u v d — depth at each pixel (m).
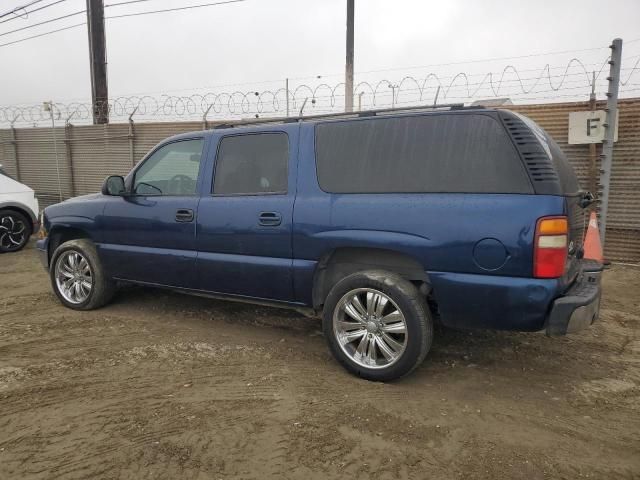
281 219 3.90
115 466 2.59
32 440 2.83
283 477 2.50
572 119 7.11
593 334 4.61
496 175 3.19
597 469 2.57
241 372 3.74
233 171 4.29
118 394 3.38
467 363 3.95
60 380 3.60
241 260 4.12
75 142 12.26
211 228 4.27
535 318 3.09
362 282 3.54
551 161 3.16
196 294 4.61
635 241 7.20
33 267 8.02
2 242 9.34
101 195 5.17
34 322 4.95
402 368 3.44
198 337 4.50
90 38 12.68
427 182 3.40
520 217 3.05
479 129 3.30
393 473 2.53
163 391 3.42
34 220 9.75
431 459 2.65
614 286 6.32
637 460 2.66
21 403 3.25
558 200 3.04
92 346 4.29
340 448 2.74
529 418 3.10
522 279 3.07
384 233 3.47
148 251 4.70
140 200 4.78
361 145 3.70
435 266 3.31
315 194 3.79
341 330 3.70
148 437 2.85
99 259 5.16
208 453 2.69
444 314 3.36
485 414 3.14
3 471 2.55
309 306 3.93
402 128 3.58
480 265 3.17
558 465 2.60
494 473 2.53
